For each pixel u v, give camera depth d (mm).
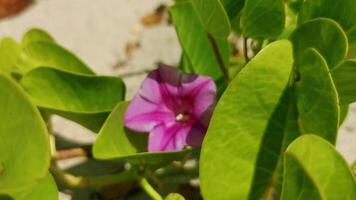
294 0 497
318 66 388
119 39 626
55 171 487
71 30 635
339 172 347
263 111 403
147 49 616
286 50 388
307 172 351
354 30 439
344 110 469
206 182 404
